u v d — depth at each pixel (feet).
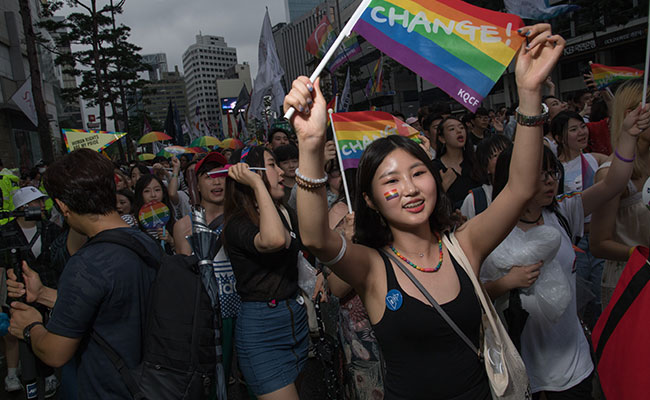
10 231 12.38
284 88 46.73
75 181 7.19
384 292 5.80
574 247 9.50
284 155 17.11
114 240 7.20
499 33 5.53
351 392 9.53
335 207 11.80
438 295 5.63
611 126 9.84
